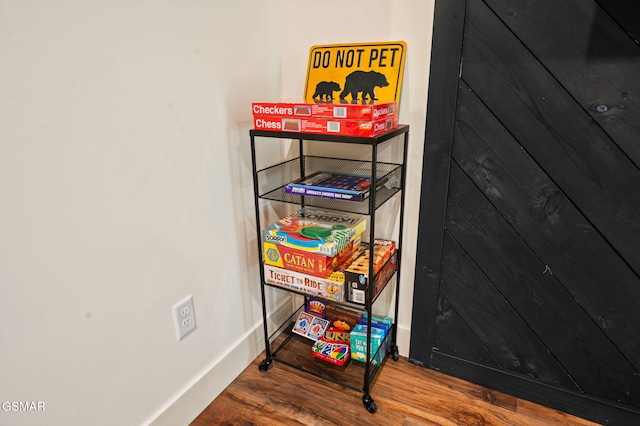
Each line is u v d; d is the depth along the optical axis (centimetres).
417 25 122
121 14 90
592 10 100
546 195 118
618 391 125
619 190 109
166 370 118
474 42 114
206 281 128
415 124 130
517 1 106
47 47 77
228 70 123
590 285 120
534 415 131
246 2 125
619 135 105
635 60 99
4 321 77
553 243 121
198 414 131
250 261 148
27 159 77
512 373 138
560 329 127
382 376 148
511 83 113
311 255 128
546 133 113
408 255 146
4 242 75
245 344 151
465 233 132
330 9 133
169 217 111
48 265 83
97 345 97
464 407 134
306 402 136
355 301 126
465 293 138
